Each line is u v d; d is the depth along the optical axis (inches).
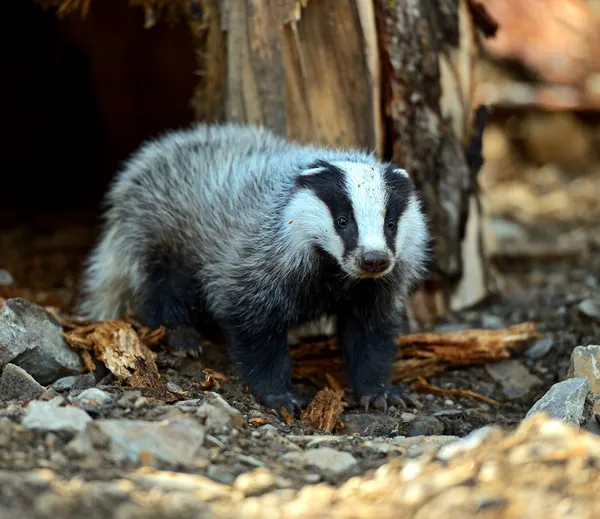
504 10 731.4
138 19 561.3
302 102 396.5
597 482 207.5
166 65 579.2
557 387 293.3
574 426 273.3
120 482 212.8
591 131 782.5
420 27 396.5
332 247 313.0
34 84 625.9
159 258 377.1
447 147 417.4
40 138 641.6
